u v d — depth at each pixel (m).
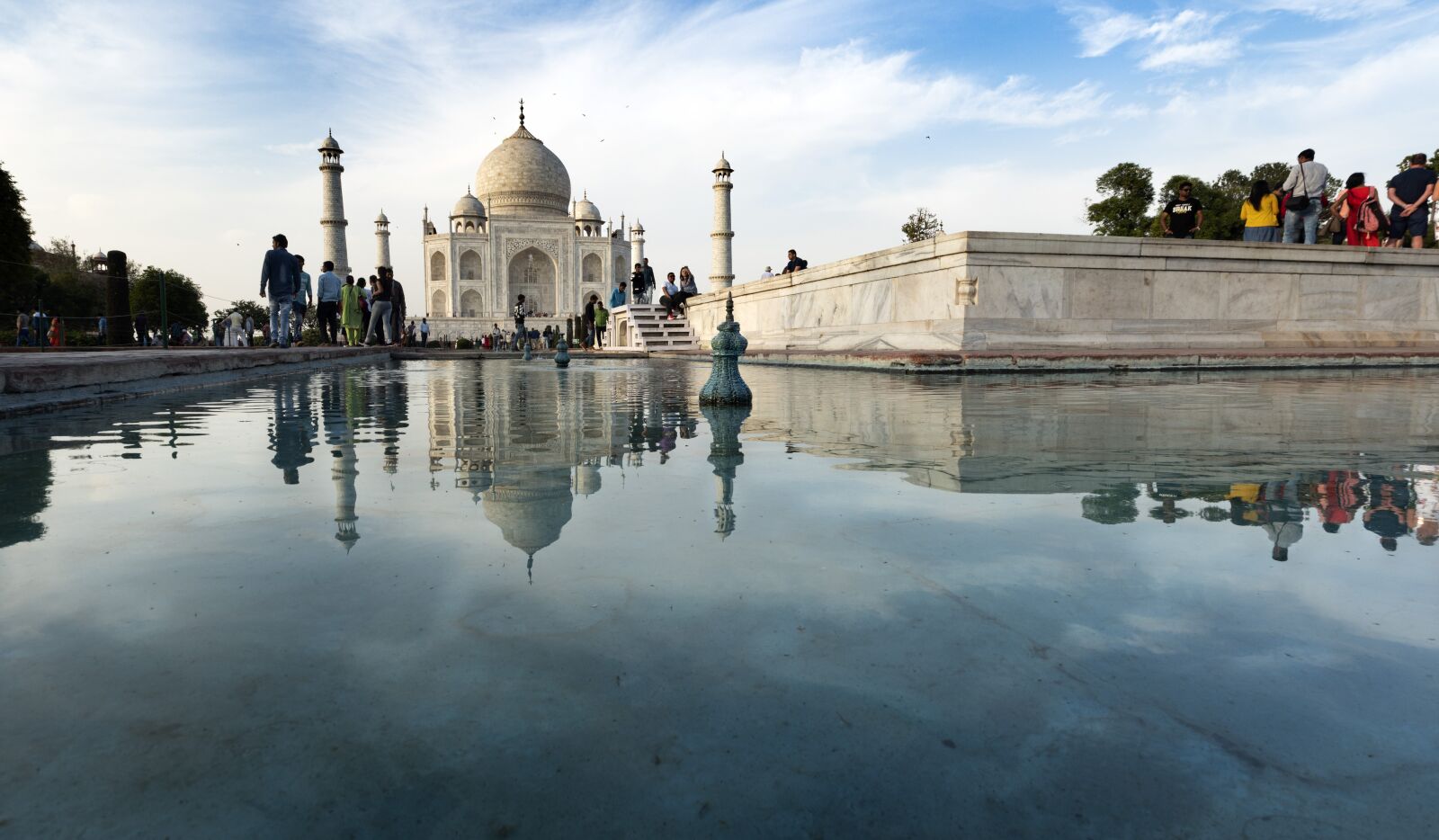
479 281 57.69
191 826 0.70
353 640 1.08
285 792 0.75
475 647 1.06
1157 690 0.96
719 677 0.98
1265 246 10.66
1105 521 1.76
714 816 0.72
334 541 1.59
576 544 1.56
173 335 27.20
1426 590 1.31
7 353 8.73
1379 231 12.36
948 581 1.34
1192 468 2.43
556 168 60.19
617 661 1.02
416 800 0.74
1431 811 0.73
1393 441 2.97
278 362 8.95
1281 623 1.16
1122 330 10.23
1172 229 12.03
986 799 0.74
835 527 1.71
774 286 15.79
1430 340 11.49
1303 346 10.76
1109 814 0.72
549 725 0.87
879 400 4.84
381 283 19.38
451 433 3.36
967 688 0.96
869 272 11.95
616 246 61.41
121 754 0.81
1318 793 0.76
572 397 5.52
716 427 3.55
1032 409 4.23
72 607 1.22
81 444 3.04
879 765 0.80
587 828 0.69
